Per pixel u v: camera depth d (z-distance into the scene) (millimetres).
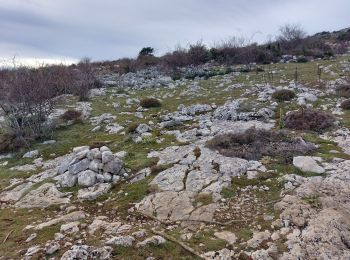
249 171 14734
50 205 13977
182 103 27812
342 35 62250
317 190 12797
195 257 10117
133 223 12211
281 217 11531
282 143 17141
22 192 15383
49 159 19266
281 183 13648
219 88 31203
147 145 19047
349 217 11195
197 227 11633
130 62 53750
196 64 50406
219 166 15297
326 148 16656
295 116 20562
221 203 12852
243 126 20938
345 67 34312
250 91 28281
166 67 49250
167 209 12758
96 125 23984
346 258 9711
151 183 14664
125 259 9977
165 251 10367
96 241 10797
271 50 48750
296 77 29734
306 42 54594
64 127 23938
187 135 19984
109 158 15945
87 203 13953
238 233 11094
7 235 11734
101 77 44531
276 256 9938
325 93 25922
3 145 20766
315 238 10359
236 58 48500
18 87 23125
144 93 33031
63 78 34031
